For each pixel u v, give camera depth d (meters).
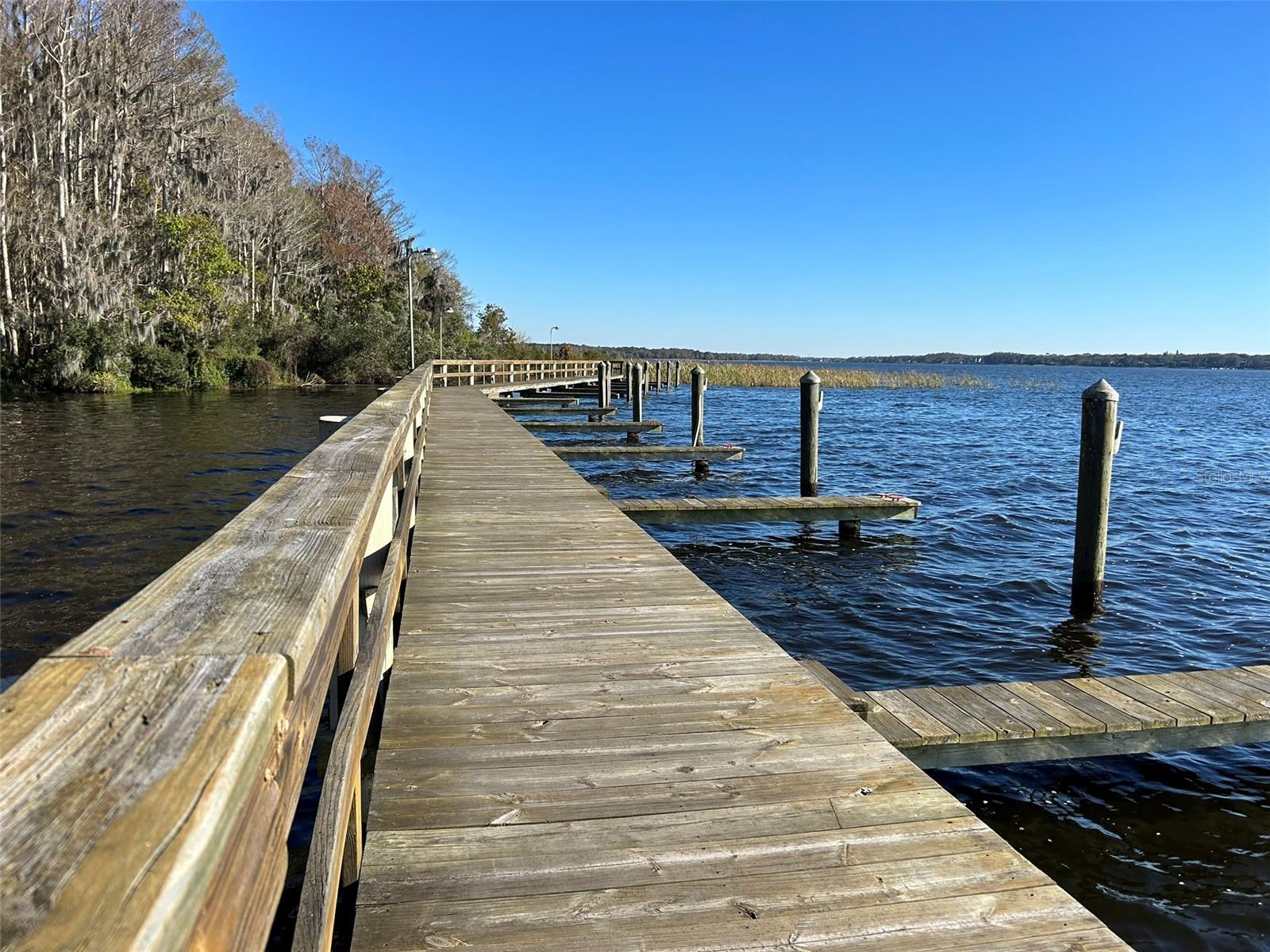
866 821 2.10
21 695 0.78
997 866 1.92
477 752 2.45
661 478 14.03
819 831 2.06
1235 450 19.81
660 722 2.68
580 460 15.85
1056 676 5.30
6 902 0.47
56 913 0.47
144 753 0.68
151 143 35.28
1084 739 3.38
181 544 8.30
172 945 0.52
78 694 0.79
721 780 2.31
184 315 33.66
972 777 3.83
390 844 1.97
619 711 2.75
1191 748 3.47
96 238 31.05
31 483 11.46
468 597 4.02
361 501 2.00
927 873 1.89
